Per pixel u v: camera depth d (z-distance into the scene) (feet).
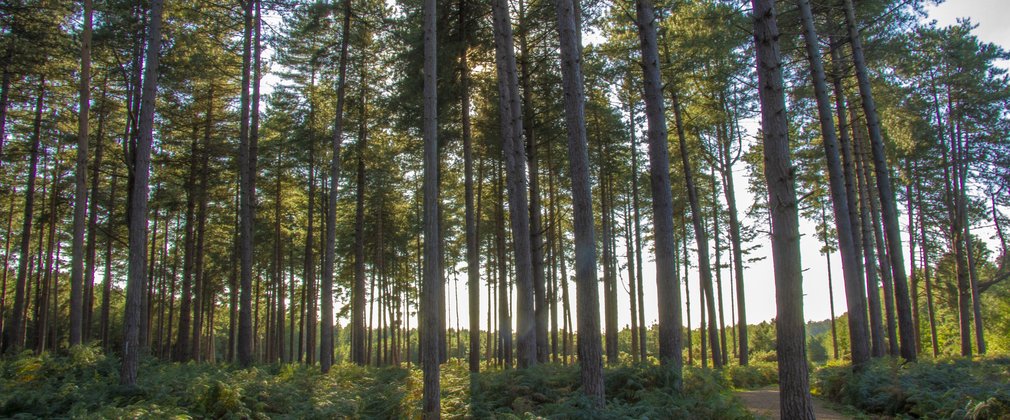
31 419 29.96
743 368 65.00
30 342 126.93
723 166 77.00
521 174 50.39
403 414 33.76
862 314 46.29
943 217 96.63
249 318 55.47
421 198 101.45
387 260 118.32
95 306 146.10
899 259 48.88
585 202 31.55
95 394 34.58
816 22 54.75
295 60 72.38
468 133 58.29
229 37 65.10
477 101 65.77
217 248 101.76
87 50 53.78
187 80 69.00
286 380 48.49
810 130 68.69
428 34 33.53
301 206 96.63
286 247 109.70
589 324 30.73
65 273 123.03
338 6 58.65
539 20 57.00
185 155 76.89
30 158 73.61
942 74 75.72
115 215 82.02
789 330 25.04
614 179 88.02
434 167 32.30
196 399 33.78
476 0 55.83
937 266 113.19
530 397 35.78
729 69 56.80
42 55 57.36
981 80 74.38
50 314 130.62
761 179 85.92
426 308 31.32
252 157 59.00
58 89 66.03
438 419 30.42
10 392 35.88
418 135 63.05
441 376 42.78
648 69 38.68
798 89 56.95
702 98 65.67
